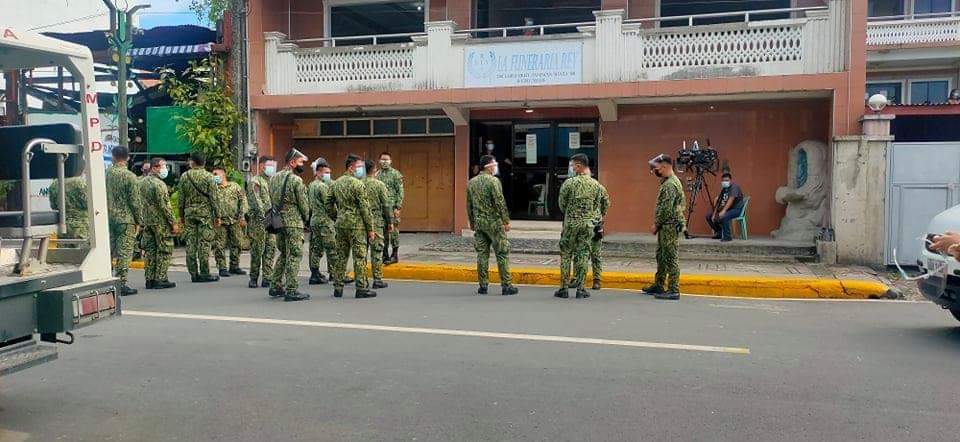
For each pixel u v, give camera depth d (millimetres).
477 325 7156
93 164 4742
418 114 15727
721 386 5129
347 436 4227
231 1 14812
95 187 4742
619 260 12000
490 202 9094
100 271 4754
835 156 11266
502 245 9180
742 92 12203
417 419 4500
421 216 15945
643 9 14391
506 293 9250
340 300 8742
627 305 8398
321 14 16078
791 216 12984
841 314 7914
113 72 16688
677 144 13938
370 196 9703
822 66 11906
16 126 4922
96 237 4730
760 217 13594
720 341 6477
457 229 15289
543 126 14922
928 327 7172
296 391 5066
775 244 12008
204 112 14703
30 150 4348
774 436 4188
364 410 4672
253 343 6426
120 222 8930
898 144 10938
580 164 8844
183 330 6953
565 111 14492
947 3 18016
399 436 4219
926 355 5992
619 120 14211
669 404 4750
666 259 8859
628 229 14219
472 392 5016
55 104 4887
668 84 12484
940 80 17797
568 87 13000
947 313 7996
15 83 5008
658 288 9227
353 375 5434
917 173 10867
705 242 12312
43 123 4898
